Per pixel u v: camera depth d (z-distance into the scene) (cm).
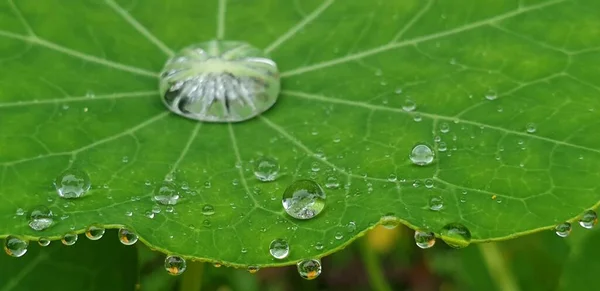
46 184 18
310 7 21
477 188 18
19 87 19
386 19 20
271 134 19
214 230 17
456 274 25
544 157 18
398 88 19
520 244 23
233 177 18
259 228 17
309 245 17
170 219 17
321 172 18
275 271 25
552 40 19
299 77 20
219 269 22
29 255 19
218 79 19
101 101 19
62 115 19
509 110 19
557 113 18
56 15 20
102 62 20
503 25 20
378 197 18
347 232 17
